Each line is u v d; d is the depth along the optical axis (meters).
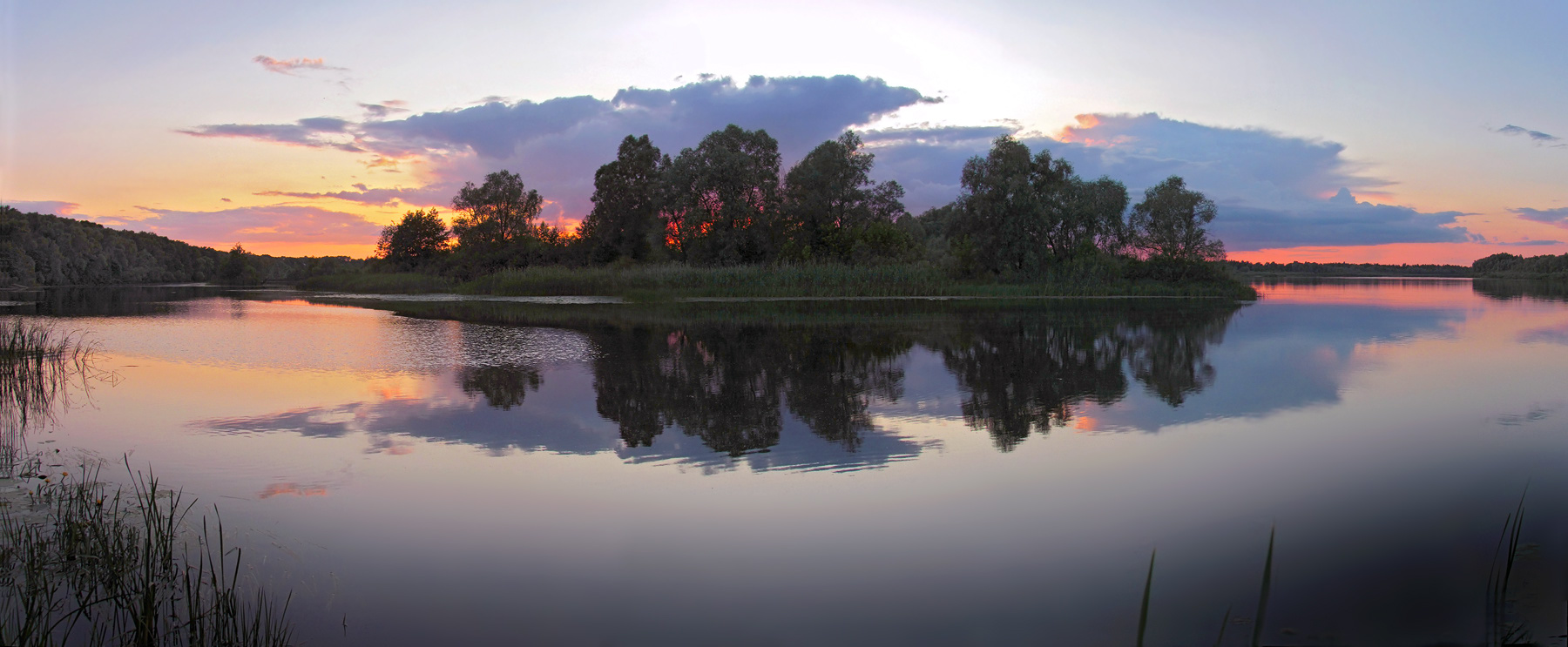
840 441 9.21
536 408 11.24
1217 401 11.78
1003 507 6.77
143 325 25.06
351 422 10.20
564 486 7.42
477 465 8.14
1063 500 6.95
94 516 6.17
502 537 6.11
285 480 7.59
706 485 7.43
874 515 6.60
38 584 5.01
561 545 5.97
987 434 9.63
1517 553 5.48
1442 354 17.39
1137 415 10.74
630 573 5.44
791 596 5.09
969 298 45.62
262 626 4.62
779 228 58.72
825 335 22.11
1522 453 8.57
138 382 13.24
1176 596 4.96
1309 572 5.24
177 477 7.66
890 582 5.27
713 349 18.56
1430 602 4.73
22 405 11.29
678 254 61.94
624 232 64.38
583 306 36.69
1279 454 8.59
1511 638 4.23
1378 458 8.38
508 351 17.98
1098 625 4.58
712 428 9.97
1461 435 9.48
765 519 6.50
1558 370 14.84
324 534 6.17
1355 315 29.09
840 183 58.44
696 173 57.38
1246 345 19.41
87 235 88.31
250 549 5.82
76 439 9.25
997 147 54.81
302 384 13.13
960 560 5.62
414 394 12.23
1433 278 104.69
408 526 6.34
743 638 4.53
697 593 5.12
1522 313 29.73
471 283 52.94
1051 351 18.27
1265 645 4.23
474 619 4.76
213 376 13.93
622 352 17.94
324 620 4.74
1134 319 28.39
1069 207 56.19
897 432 9.73
